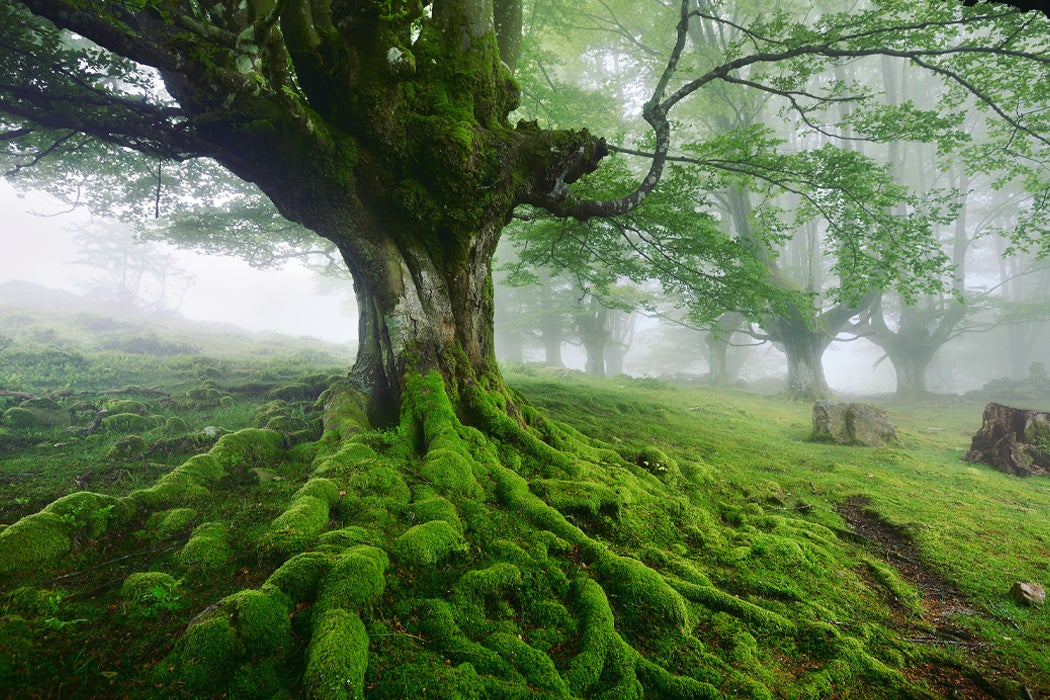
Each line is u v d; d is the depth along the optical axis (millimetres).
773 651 3996
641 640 3779
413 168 6977
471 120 6844
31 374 11805
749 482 8484
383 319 7039
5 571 3482
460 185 6781
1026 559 6090
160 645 3062
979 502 8195
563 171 7441
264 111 6293
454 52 7086
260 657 2941
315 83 6762
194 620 3082
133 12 6203
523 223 12820
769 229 10859
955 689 3840
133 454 6809
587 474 6258
